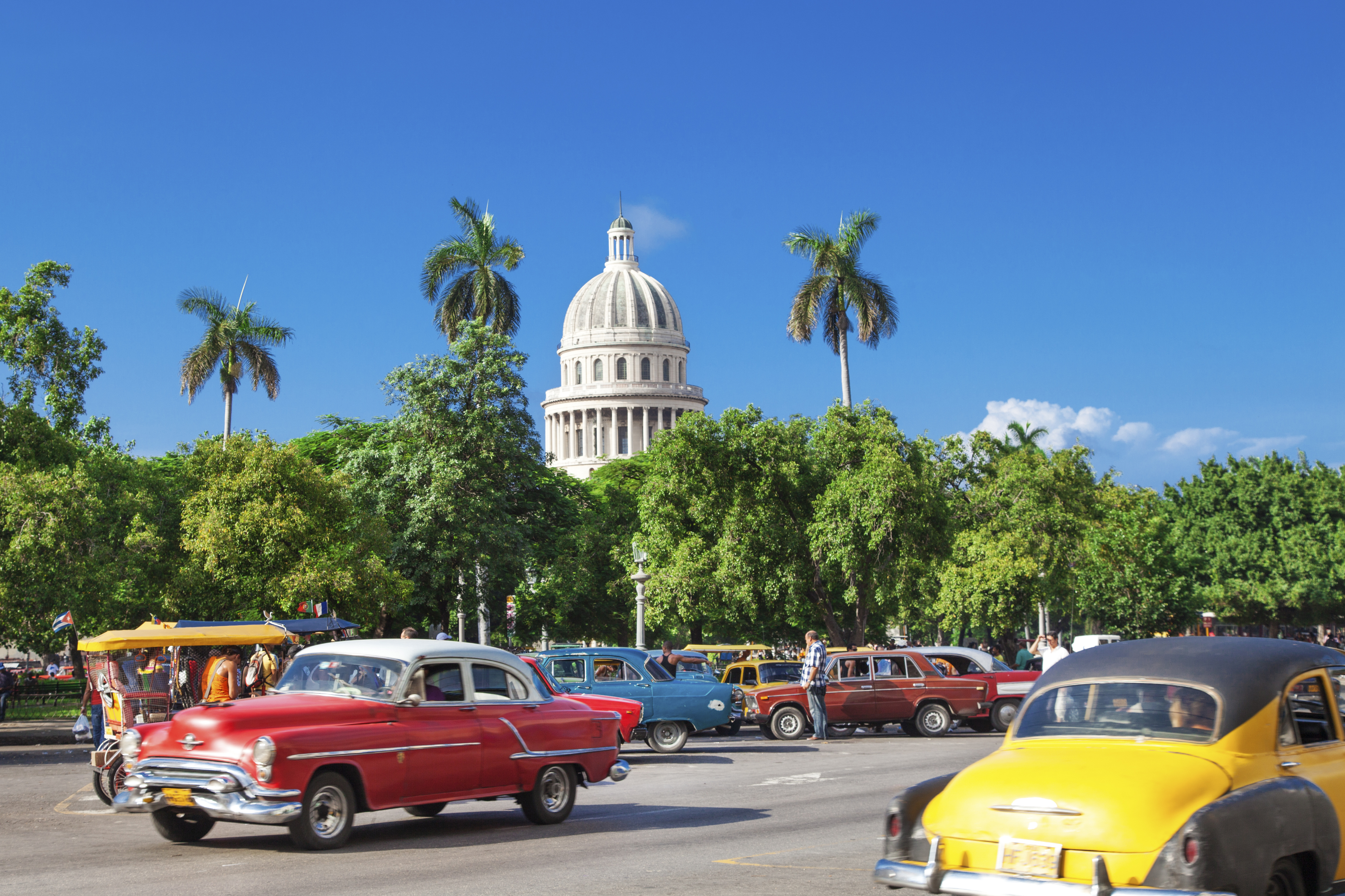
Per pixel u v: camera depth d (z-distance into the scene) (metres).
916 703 27.80
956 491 61.06
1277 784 7.39
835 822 14.11
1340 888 7.80
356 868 11.16
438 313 52.31
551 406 155.00
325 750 12.05
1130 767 7.42
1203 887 6.70
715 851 12.02
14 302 43.88
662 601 44.69
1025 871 7.20
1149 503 75.38
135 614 40.06
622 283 157.00
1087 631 75.69
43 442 39.69
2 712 36.53
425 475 42.81
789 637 65.44
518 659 14.43
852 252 52.56
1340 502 85.81
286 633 18.53
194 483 42.59
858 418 46.75
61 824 14.85
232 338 59.34
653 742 24.00
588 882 10.30
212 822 13.23
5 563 31.33
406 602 42.19
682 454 44.81
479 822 14.55
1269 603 83.19
